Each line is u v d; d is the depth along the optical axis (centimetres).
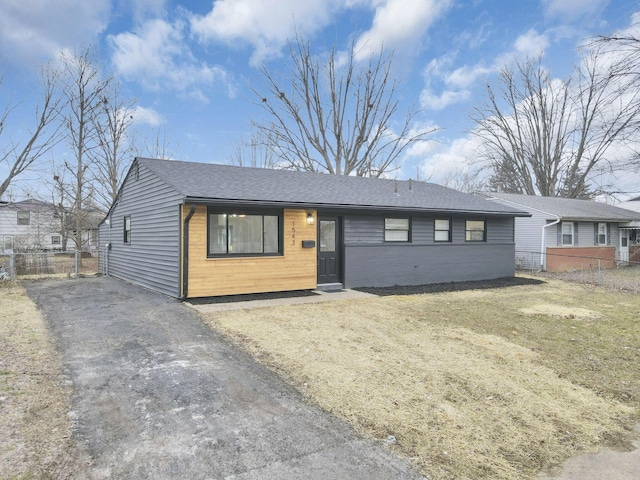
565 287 1214
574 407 375
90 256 2486
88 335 577
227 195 874
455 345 562
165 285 953
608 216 1920
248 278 945
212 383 409
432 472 267
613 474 272
